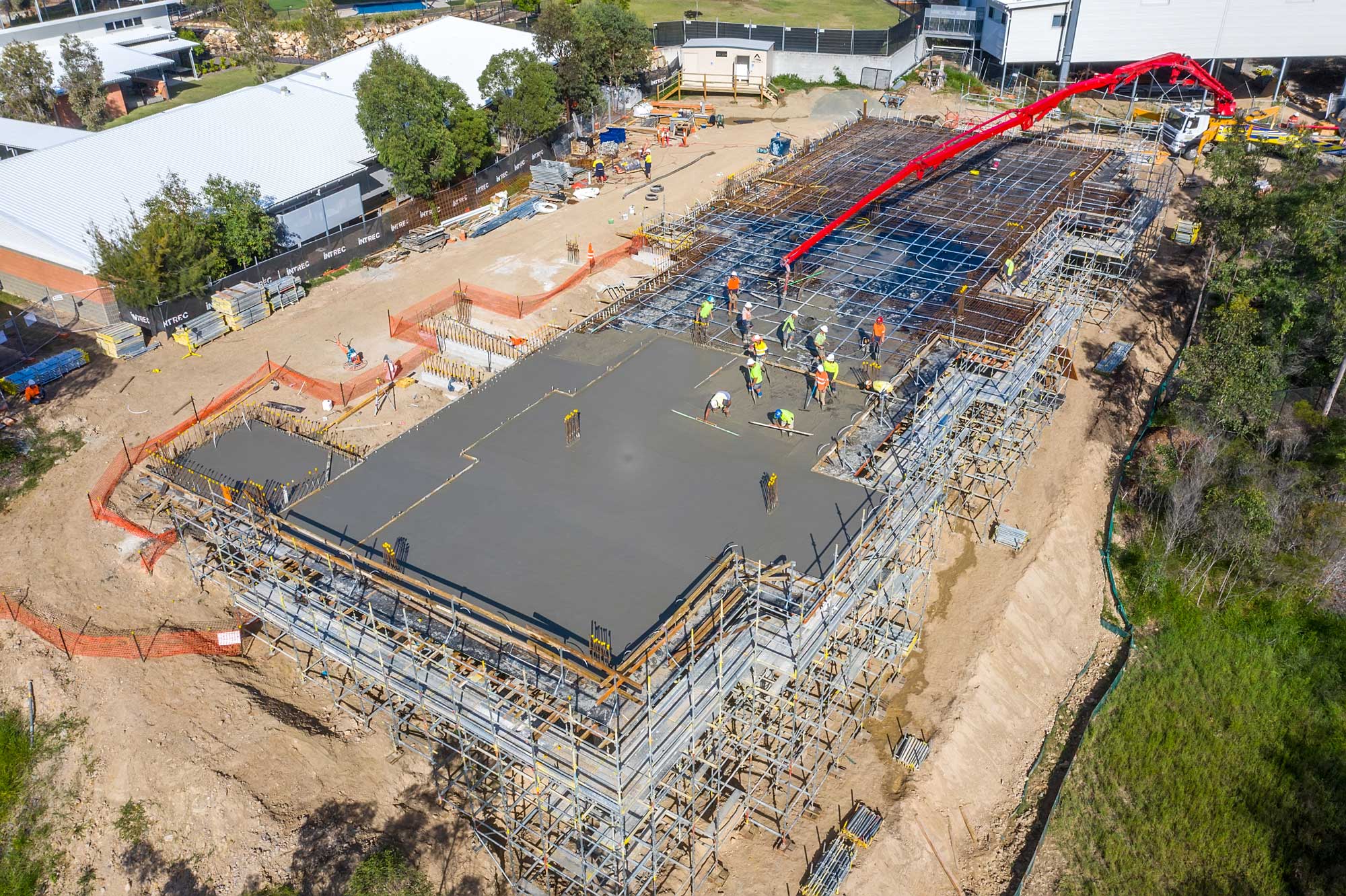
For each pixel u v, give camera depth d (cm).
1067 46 8012
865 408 3838
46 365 4738
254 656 3409
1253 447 4381
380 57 6281
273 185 5931
